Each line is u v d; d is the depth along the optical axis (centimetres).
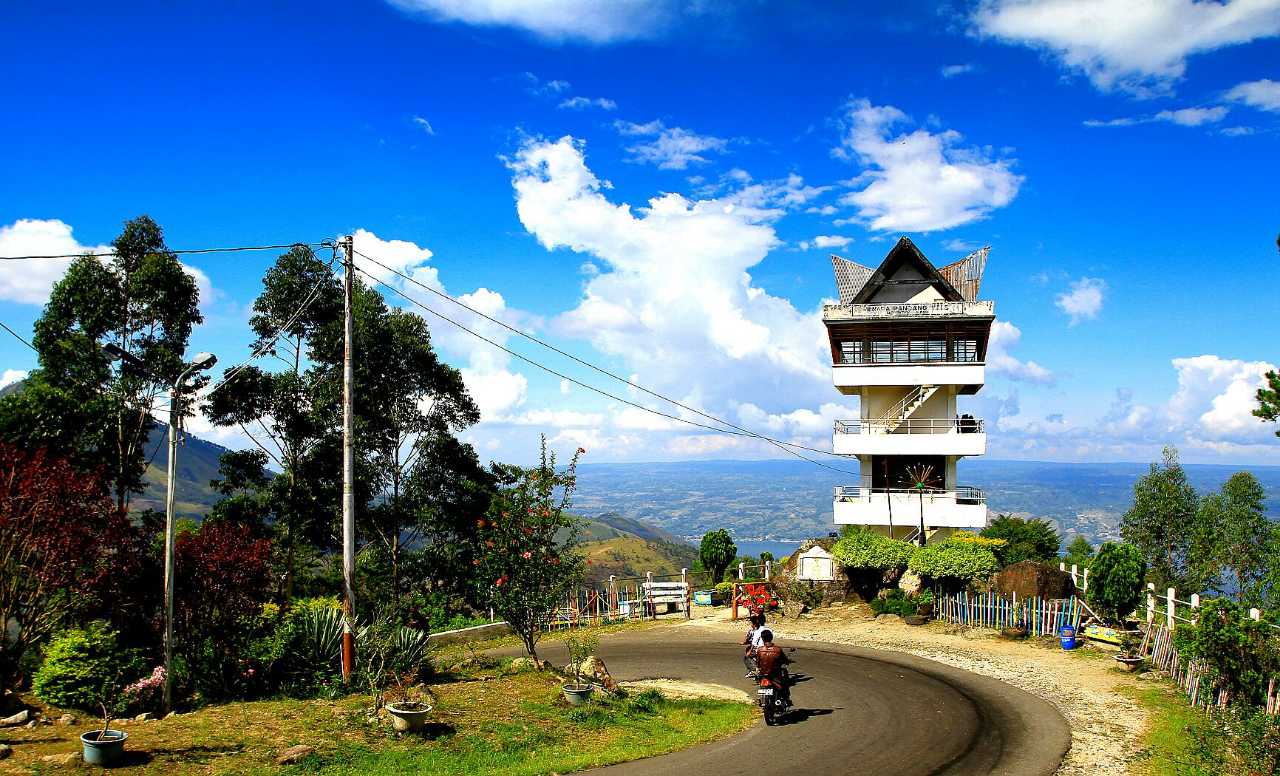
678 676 2002
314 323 3572
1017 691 1736
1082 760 1241
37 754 991
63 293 2717
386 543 3494
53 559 1316
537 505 1734
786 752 1288
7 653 1338
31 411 2341
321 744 1111
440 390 3603
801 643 2430
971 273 4162
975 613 2567
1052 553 4284
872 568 2925
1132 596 2289
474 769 1100
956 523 3550
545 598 1695
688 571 3588
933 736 1391
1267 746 1113
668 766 1192
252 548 1565
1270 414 1753
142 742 1068
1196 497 5088
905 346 3859
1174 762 1205
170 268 2853
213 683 1395
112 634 1355
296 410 3438
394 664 1512
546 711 1391
